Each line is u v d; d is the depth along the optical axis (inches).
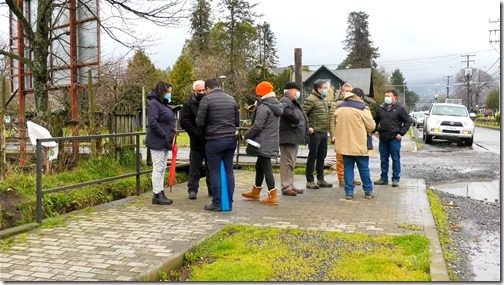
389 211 252.2
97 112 361.7
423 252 175.9
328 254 177.6
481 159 576.4
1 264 162.9
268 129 265.7
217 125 250.4
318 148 334.0
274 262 170.2
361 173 288.5
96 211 250.7
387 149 345.4
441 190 371.6
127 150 372.8
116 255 172.1
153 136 267.7
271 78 1631.4
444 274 156.3
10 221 234.8
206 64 1616.6
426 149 732.0
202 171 399.9
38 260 167.0
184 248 180.5
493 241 217.8
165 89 270.8
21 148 331.3
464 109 849.5
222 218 234.2
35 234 202.2
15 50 493.7
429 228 214.8
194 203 275.0
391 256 173.0
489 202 320.2
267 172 269.3
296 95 294.4
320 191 319.9
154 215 240.7
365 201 281.6
